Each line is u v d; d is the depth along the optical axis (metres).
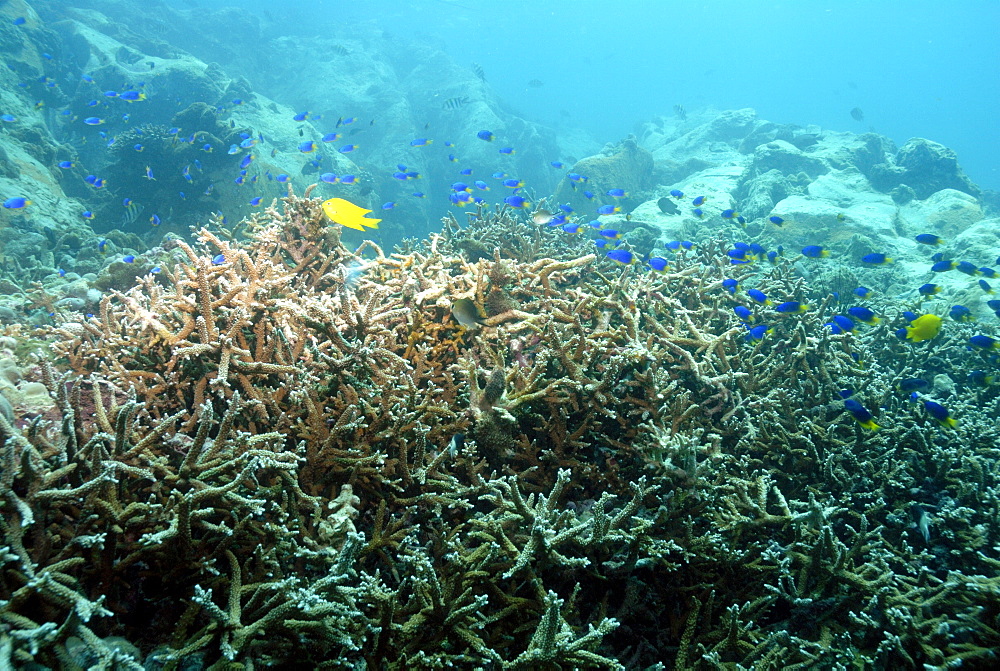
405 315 0.84
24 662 0.42
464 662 0.60
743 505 0.77
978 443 0.94
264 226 1.21
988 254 2.04
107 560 0.52
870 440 0.87
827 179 3.21
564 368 0.79
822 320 1.16
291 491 0.62
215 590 0.57
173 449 0.63
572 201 3.72
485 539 0.65
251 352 0.75
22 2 3.39
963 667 0.65
